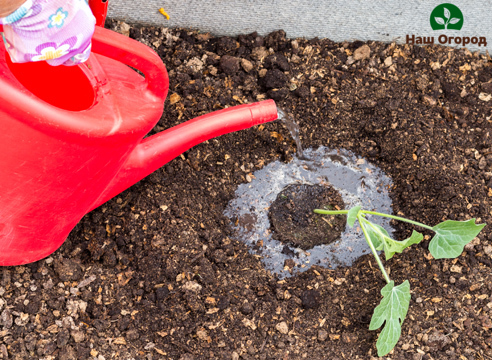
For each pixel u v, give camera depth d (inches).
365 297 48.1
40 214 43.4
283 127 51.6
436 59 52.9
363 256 49.8
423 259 48.8
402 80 52.3
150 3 50.0
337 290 48.4
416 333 47.2
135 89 43.3
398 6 51.2
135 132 42.2
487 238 49.2
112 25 50.5
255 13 51.2
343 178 51.6
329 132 52.1
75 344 45.1
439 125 51.8
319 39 52.8
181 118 50.1
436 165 50.7
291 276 48.9
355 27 52.2
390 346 45.4
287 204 50.5
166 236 47.6
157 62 41.7
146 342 45.9
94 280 46.4
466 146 51.5
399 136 51.4
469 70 53.0
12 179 41.7
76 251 46.8
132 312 46.2
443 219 49.6
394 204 51.1
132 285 46.7
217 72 51.5
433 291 48.1
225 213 50.1
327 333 47.1
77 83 43.3
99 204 46.6
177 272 47.1
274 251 49.5
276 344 46.5
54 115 40.3
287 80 51.7
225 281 47.7
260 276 48.4
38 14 38.5
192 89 50.7
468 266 48.6
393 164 51.9
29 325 45.0
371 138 52.2
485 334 47.3
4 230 43.6
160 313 46.3
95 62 42.9
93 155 41.8
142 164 45.5
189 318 46.4
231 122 45.8
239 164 51.1
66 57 39.7
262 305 47.3
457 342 47.1
